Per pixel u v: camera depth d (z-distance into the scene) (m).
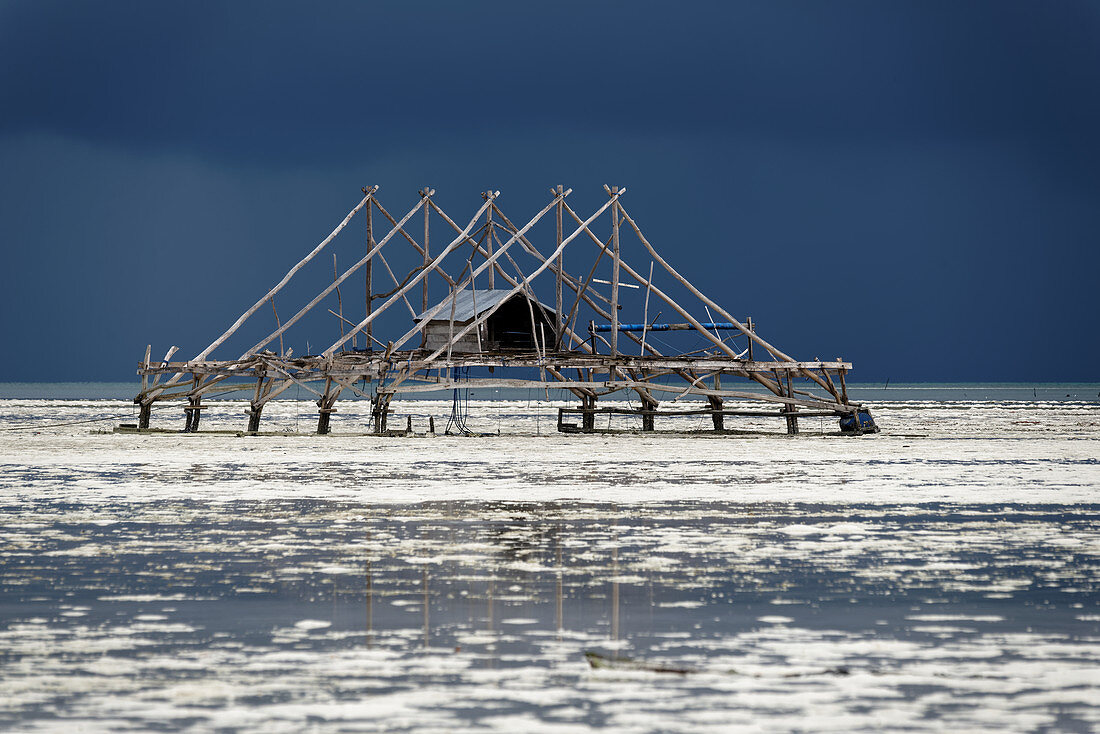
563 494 87.12
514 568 54.44
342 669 36.56
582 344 177.12
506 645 39.69
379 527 68.69
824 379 169.88
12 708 32.41
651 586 50.00
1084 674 35.91
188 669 36.56
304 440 151.75
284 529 67.88
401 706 32.69
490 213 173.62
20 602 46.78
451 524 70.06
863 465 115.38
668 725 31.05
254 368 165.12
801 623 43.00
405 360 162.25
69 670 36.38
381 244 173.50
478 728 30.84
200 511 76.62
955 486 93.75
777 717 31.72
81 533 66.38
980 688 34.38
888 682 35.03
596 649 39.16
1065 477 102.00
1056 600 47.16
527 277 162.12
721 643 39.97
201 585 50.34
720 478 100.56
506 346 176.25
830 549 60.22
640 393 177.12
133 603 46.59
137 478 100.19
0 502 82.00
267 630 41.88
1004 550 60.12
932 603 46.56
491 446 141.88
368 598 47.50
